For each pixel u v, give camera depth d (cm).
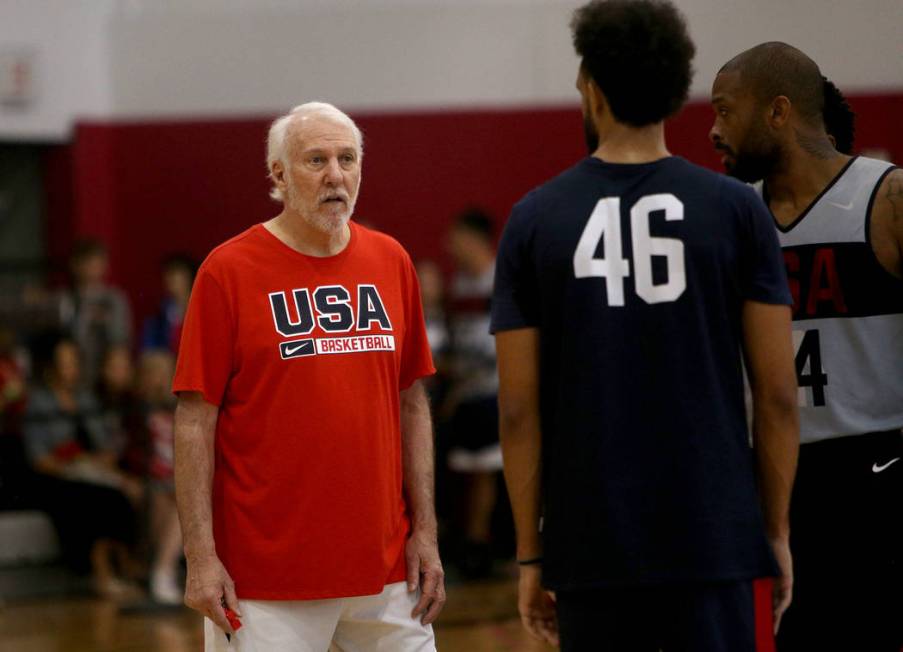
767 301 749
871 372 920
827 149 924
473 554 2286
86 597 2253
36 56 3188
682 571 731
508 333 771
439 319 2422
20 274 3183
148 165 3209
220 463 910
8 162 3266
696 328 739
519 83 3069
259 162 3166
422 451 966
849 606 923
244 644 890
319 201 891
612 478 739
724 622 739
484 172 3059
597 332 744
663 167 757
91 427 2325
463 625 1911
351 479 894
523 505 779
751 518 743
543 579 763
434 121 3078
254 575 889
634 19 749
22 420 2291
